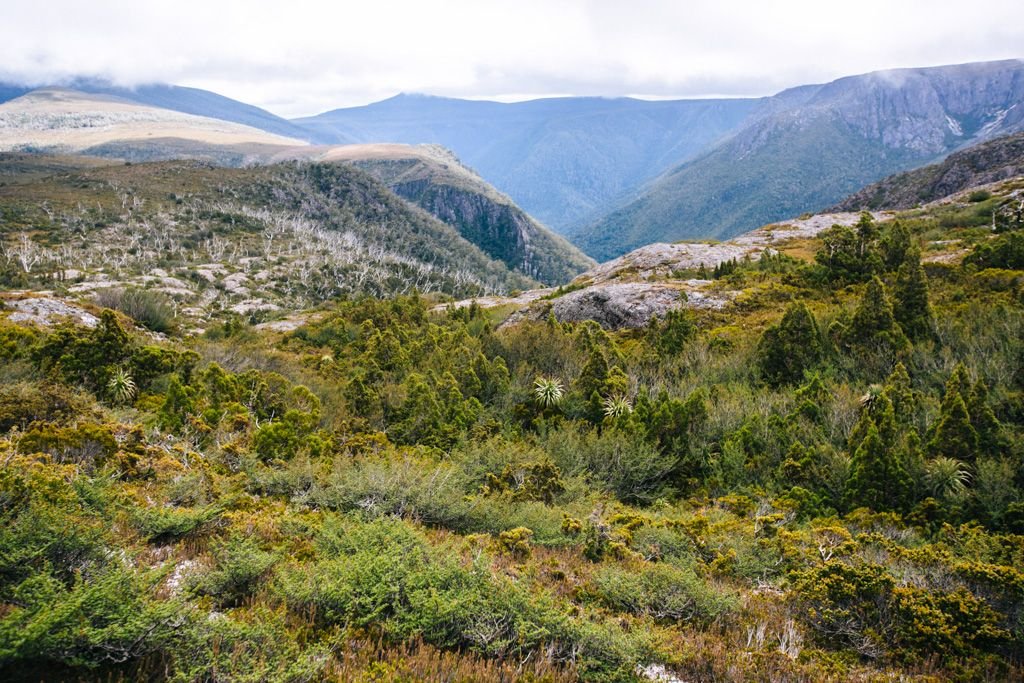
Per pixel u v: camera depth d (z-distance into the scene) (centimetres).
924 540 1538
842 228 5191
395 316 7031
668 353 3816
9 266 13300
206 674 600
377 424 2994
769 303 4738
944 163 14838
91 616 596
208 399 2852
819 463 2102
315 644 701
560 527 1414
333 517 1207
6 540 705
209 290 15212
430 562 950
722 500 1984
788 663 852
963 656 910
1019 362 2486
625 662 768
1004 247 4147
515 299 8219
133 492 1179
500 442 2416
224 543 928
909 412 2339
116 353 3000
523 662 758
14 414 1795
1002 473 1750
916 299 3278
